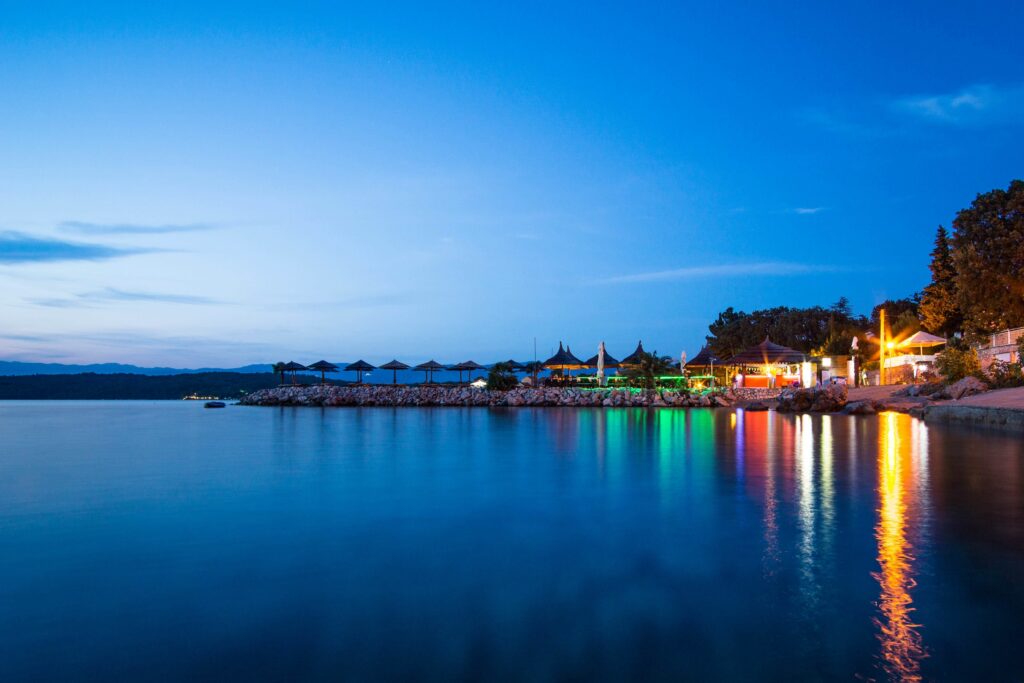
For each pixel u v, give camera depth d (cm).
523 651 484
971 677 441
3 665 469
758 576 652
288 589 627
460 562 711
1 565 714
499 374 6500
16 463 1653
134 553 759
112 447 2111
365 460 1688
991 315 4184
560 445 2062
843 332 7344
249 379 15588
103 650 495
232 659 477
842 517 920
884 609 558
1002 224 4094
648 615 551
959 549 744
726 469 1442
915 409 3603
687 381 6400
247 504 1057
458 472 1434
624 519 920
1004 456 1627
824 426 2806
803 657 470
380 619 549
